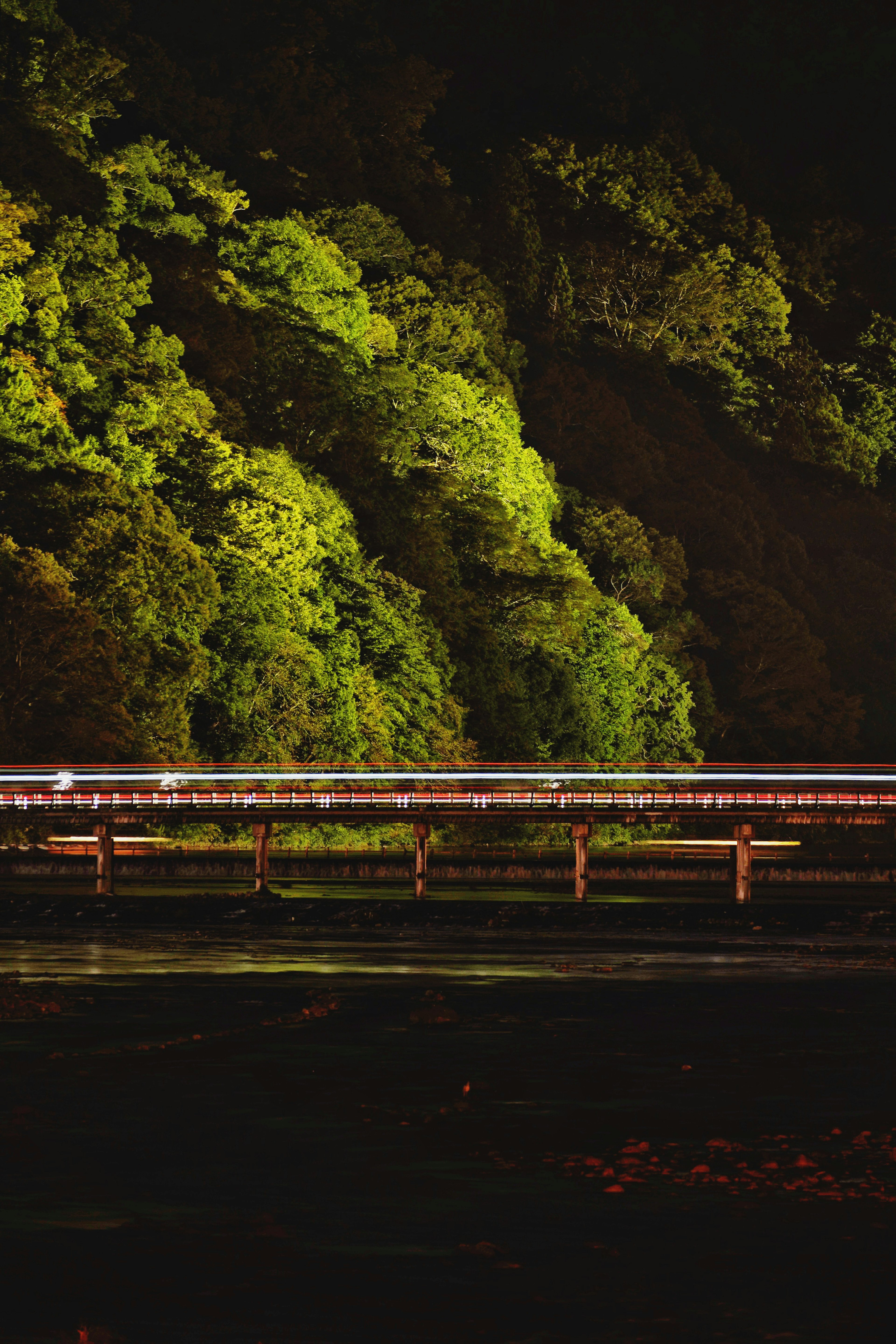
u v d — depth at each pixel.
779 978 58.41
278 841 126.88
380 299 192.75
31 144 139.88
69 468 110.94
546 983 56.56
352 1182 24.89
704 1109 31.64
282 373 156.75
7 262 120.62
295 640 124.56
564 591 167.50
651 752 179.12
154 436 129.62
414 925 81.38
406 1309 18.23
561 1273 19.72
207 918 83.50
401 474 166.25
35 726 103.56
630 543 197.12
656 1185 24.61
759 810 92.19
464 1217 22.59
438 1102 32.41
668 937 76.25
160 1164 26.25
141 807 94.31
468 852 131.50
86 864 107.44
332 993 52.56
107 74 154.25
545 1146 27.80
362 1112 31.19
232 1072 36.22
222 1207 23.19
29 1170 25.77
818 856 138.12
